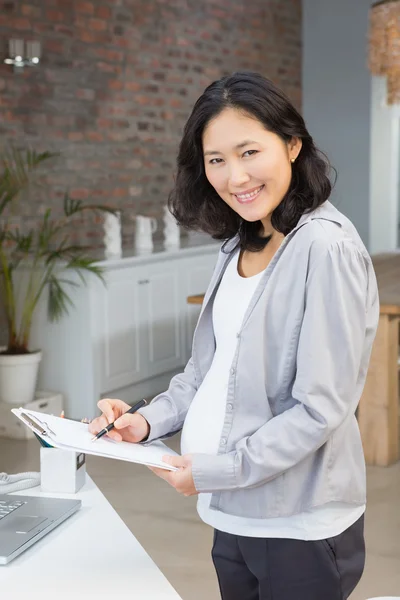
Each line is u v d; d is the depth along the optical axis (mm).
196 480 1465
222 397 1571
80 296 5129
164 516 3768
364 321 1441
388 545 3436
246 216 1503
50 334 5238
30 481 1943
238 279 1611
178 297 5910
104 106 6203
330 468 1503
